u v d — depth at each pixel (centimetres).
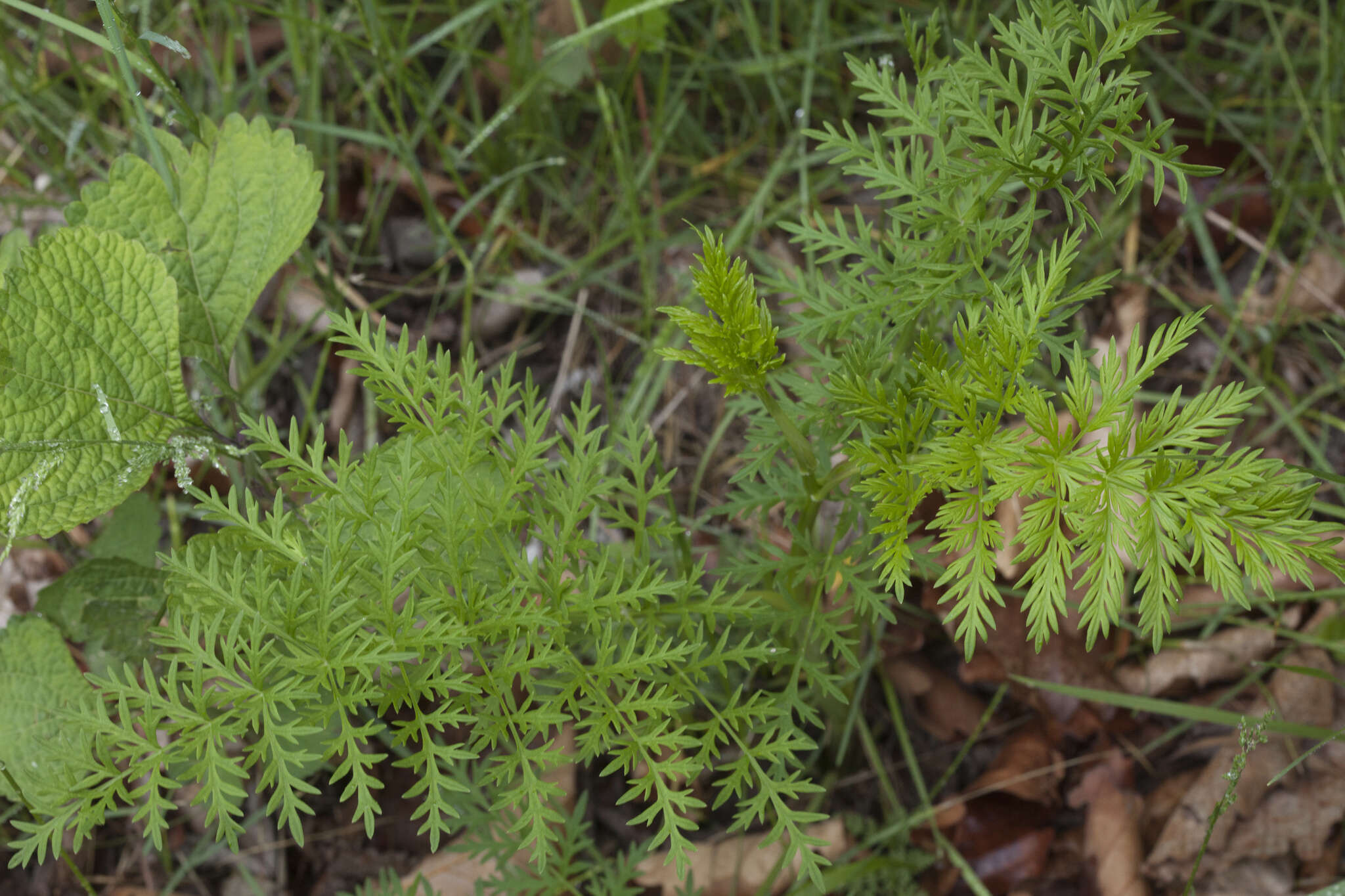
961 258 146
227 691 117
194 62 282
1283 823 221
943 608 238
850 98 292
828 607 187
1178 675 236
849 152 145
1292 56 299
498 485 143
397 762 117
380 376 134
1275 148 287
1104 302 278
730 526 253
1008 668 237
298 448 128
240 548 130
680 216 295
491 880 183
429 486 140
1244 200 282
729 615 142
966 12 286
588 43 253
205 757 114
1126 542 110
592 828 226
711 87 294
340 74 291
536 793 122
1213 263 272
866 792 233
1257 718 191
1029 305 117
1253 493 110
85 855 222
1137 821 225
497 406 135
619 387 277
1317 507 234
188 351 164
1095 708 234
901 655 242
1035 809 228
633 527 150
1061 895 223
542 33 290
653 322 281
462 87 301
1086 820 228
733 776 136
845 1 293
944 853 224
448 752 118
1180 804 226
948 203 139
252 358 259
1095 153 131
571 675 138
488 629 124
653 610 143
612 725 176
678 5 296
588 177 297
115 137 277
